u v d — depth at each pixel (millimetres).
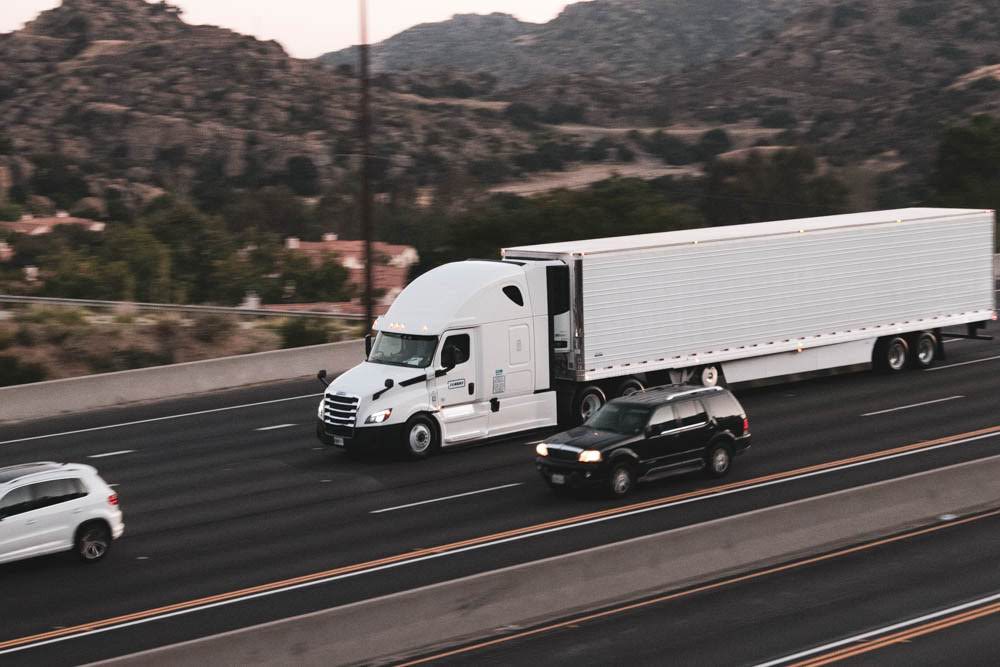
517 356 29203
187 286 77562
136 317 54625
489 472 26562
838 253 34344
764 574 18391
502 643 15500
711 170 117125
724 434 25156
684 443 24562
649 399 24922
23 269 89250
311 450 29984
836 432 29062
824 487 24000
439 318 28391
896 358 36719
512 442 29656
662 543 18047
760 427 30000
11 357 44812
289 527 22625
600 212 76500
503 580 16359
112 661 12859
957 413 30672
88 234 113125
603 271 29719
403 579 18969
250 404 37125
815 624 15758
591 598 17109
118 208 152250
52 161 183750
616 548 17562
